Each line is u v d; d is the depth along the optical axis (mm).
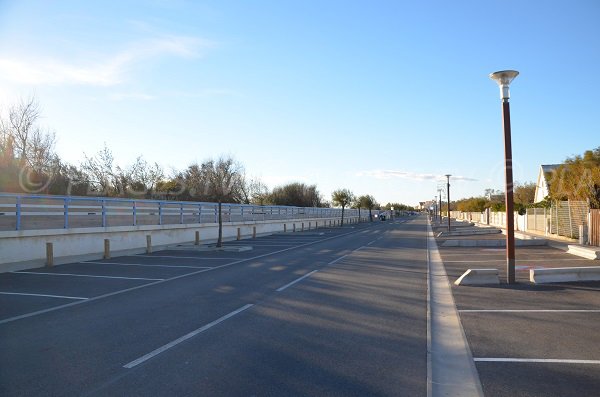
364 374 5445
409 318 8328
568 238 26922
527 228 37562
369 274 14211
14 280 12922
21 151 28531
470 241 25688
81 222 19766
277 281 12719
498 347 6566
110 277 13523
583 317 8320
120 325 7762
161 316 8430
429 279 13227
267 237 35250
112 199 20516
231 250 22281
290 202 74625
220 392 4879
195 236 27094
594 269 12172
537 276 12023
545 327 7656
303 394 4840
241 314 8562
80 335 7137
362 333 7273
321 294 10695
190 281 12734
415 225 64938
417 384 5148
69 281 12750
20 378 5293
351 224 70625
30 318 8320
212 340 6832
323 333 7254
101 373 5445
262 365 5727
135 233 21750
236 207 34719
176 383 5129
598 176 24719
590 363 5844
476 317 8414
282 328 7543
